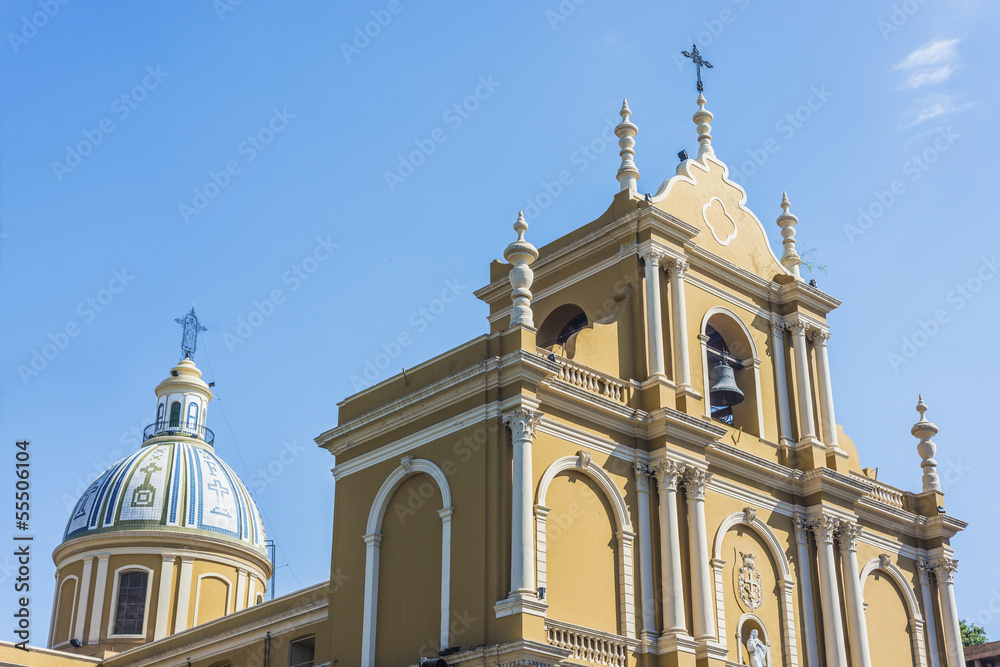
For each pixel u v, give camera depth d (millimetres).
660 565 27562
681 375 29922
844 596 31734
